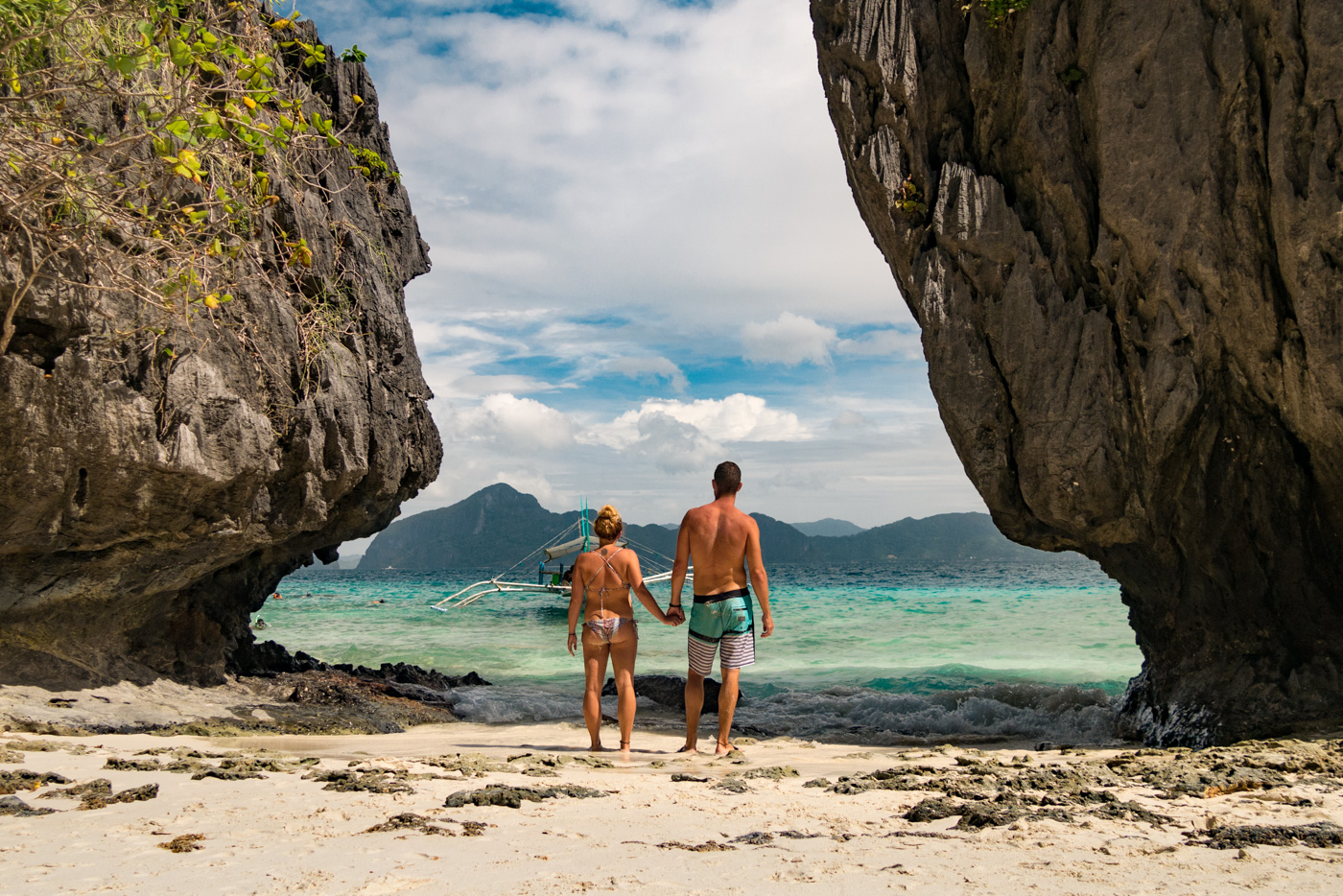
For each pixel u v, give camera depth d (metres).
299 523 8.33
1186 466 7.46
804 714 9.83
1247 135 6.91
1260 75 6.87
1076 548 8.47
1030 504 7.90
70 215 5.60
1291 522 7.11
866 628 23.17
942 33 8.48
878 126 8.63
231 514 7.45
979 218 8.05
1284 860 2.36
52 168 5.12
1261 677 7.00
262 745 6.27
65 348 6.05
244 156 6.90
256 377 7.61
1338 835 2.61
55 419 5.98
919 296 8.37
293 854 2.41
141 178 6.19
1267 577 7.25
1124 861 2.38
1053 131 7.90
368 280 9.82
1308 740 5.75
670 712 10.37
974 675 13.92
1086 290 7.82
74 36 5.03
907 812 3.25
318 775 3.88
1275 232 6.62
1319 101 6.42
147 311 6.48
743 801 3.50
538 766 4.55
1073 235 7.88
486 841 2.64
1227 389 7.21
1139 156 7.30
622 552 6.01
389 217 11.04
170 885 2.04
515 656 17.61
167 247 5.94
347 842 2.57
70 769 3.91
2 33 4.78
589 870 2.28
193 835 2.64
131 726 6.67
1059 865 2.33
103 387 6.18
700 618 5.95
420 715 9.29
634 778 4.24
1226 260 6.96
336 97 9.90
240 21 6.77
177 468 6.62
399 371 10.56
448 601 33.62
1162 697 7.86
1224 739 6.56
